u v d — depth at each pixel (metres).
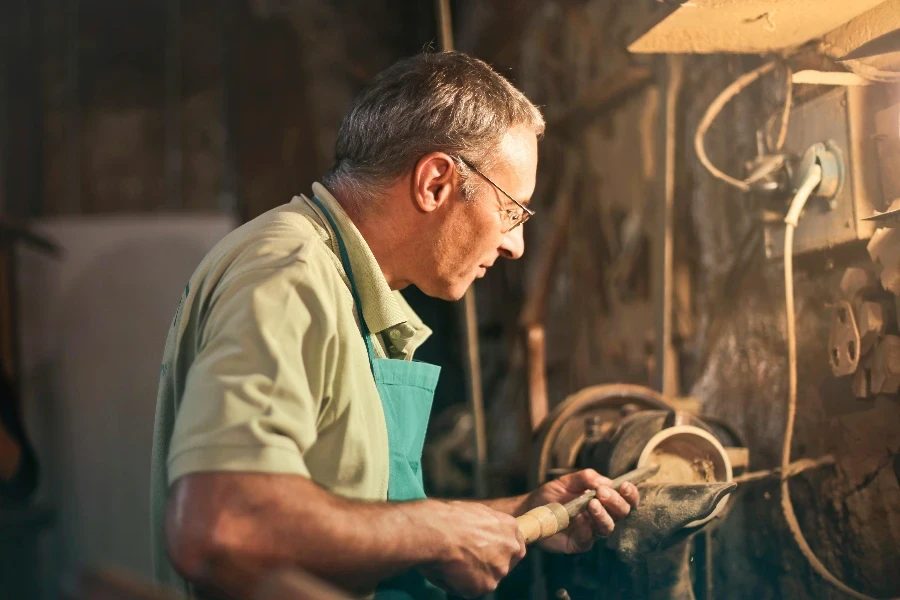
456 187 1.23
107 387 3.77
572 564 1.48
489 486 2.59
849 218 1.34
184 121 4.29
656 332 1.85
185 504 0.88
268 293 1.02
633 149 2.59
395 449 1.21
